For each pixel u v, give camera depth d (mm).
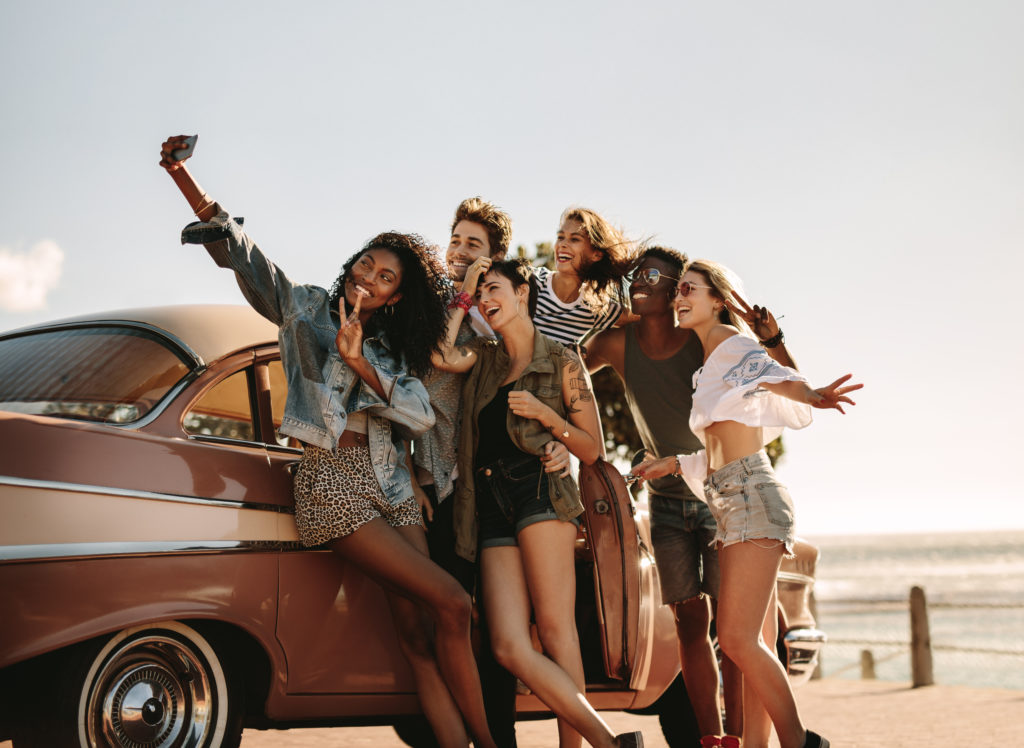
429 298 4395
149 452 3713
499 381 4516
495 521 4461
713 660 5211
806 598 6270
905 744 6887
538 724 8352
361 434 4137
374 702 4246
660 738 7297
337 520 3955
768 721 4562
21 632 3297
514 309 4520
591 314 5535
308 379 4000
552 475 4434
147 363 3973
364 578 4234
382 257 4301
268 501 4000
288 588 3986
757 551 4297
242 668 4031
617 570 4473
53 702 3486
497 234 5277
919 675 11773
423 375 4457
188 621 3814
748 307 4633
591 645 5066
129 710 3666
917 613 11891
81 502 3480
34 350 4141
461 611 4055
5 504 3316
